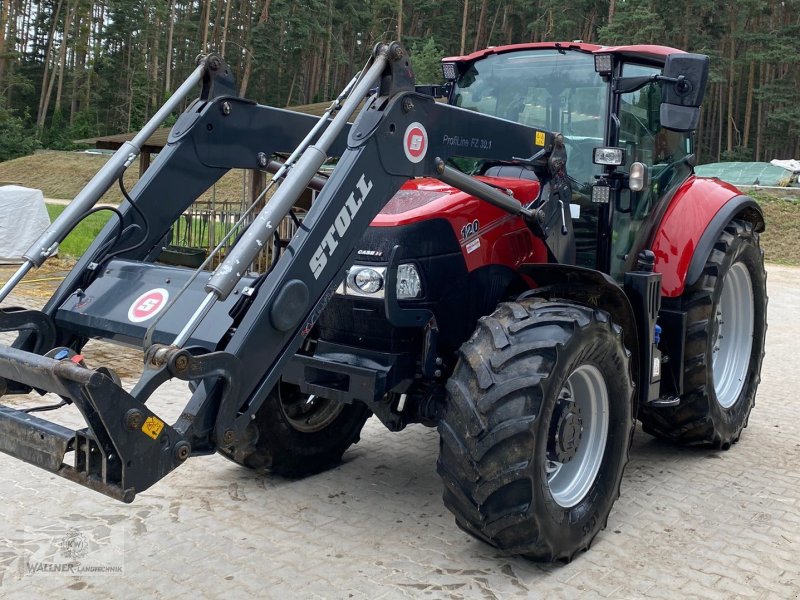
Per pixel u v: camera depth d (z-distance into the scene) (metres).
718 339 4.82
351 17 51.72
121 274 3.04
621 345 3.32
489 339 3.03
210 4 48.75
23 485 3.77
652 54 3.79
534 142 3.57
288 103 51.50
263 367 2.58
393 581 2.97
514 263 3.69
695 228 4.22
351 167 2.77
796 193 27.70
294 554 3.18
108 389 2.16
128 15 59.22
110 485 2.23
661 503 3.84
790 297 13.82
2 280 10.17
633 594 2.93
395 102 2.88
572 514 3.15
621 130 3.95
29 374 2.34
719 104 48.16
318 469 4.16
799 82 47.34
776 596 2.94
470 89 4.37
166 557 3.11
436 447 4.66
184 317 2.72
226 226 12.14
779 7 48.41
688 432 4.45
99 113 60.38
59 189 39.91
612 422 3.38
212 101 3.34
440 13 52.62
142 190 3.17
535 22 48.81
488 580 3.01
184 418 2.43
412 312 3.30
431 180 3.91
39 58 63.59
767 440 4.95
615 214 3.92
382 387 3.24
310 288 2.68
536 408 2.87
